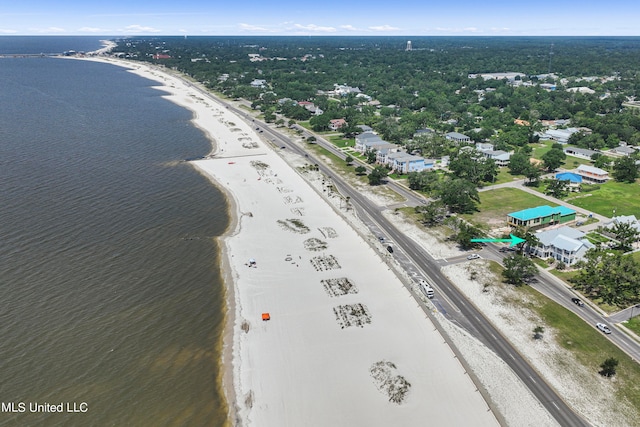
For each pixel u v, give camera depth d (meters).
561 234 131.88
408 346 93.06
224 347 92.81
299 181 191.25
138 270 118.25
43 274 113.56
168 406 78.94
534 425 76.81
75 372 85.00
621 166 196.50
